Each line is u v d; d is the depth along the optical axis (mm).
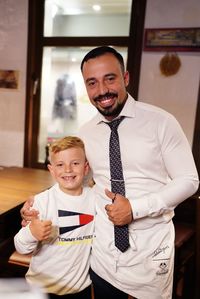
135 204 1088
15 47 2814
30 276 1195
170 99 2477
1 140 2975
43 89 2871
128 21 2562
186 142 1156
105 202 1229
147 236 1181
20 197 1786
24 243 1108
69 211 1214
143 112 1187
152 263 1171
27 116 2863
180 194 1093
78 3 2676
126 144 1182
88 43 2672
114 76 1118
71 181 1214
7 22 2797
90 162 1296
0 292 736
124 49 2605
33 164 2951
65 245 1187
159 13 2412
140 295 1198
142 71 2520
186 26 2359
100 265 1235
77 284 1213
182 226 2340
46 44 2781
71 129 2875
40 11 2732
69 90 2824
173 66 2420
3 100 2922
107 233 1217
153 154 1155
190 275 2322
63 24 2740
